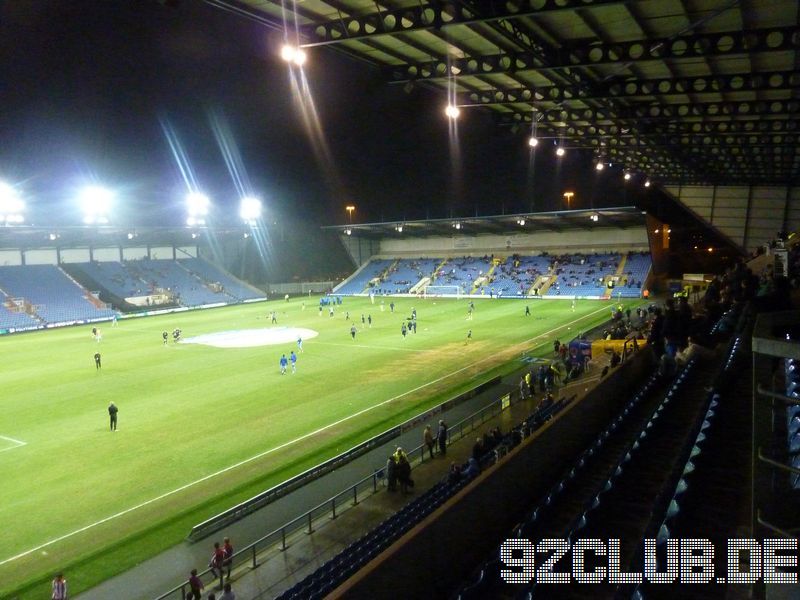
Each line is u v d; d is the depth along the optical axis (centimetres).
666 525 629
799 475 422
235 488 1681
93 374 3262
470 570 825
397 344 3928
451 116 2041
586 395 1238
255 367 3309
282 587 1173
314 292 8481
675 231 7388
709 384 1117
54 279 6284
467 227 7456
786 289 1291
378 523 1412
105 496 1656
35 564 1316
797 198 4419
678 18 1405
